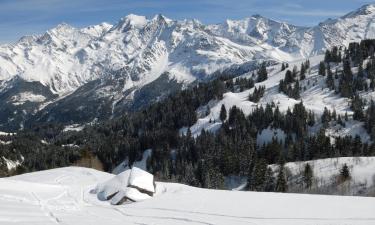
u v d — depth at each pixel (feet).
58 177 238.07
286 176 379.96
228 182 473.26
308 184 348.79
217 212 138.92
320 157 492.13
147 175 185.47
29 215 122.52
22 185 182.19
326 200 157.89
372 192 316.19
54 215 127.24
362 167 358.64
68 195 178.19
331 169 368.89
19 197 157.07
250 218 129.90
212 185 438.40
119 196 167.32
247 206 147.74
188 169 538.88
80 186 205.57
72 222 117.08
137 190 173.17
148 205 155.43
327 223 122.72
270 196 169.78
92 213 139.64
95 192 185.37
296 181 368.48
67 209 145.79
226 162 489.26
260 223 123.75
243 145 548.72
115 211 144.77
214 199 163.94
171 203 157.38
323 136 509.76
